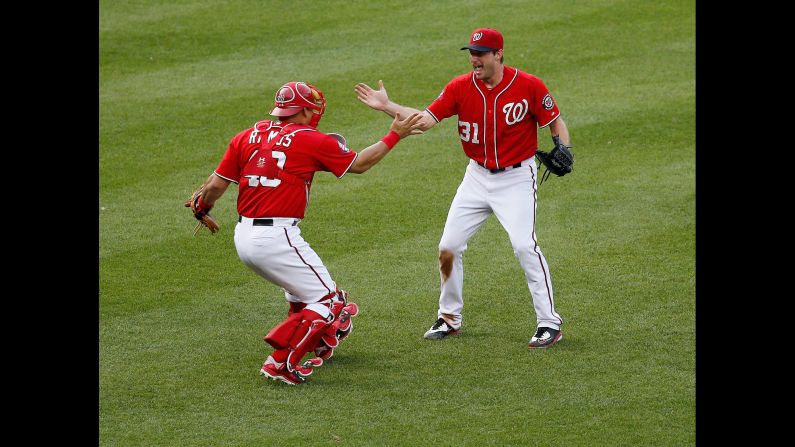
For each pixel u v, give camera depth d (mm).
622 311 27641
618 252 31859
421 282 30109
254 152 23688
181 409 22250
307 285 24016
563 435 20891
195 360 24891
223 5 58125
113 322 27094
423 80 47750
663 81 47625
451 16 56344
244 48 52281
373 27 54969
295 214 23828
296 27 55031
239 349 25594
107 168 39188
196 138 42188
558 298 28641
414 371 24297
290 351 23359
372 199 36781
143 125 43250
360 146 40938
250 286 29922
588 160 40094
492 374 24016
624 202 36094
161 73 49125
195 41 53125
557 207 35875
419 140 42531
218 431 21203
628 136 42125
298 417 21844
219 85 47625
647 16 56344
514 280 30250
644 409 22016
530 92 25469
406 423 21500
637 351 25125
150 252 32250
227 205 36375
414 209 35844
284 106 23766
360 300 28812
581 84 47531
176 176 38656
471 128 25953
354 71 49000
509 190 26062
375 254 32188
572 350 25297
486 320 27547
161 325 27016
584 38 53250
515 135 25781
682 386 23125
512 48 51812
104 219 34656
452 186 37875
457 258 26297
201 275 30656
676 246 32188
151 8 57594
